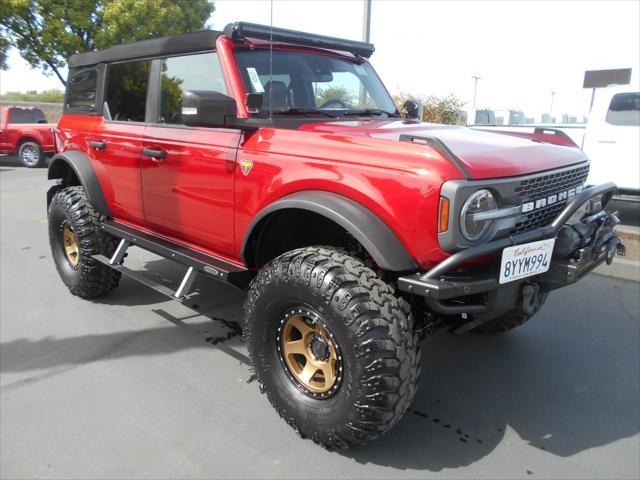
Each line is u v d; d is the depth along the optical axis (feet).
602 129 26.09
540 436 8.36
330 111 10.38
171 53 10.66
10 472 7.41
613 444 8.16
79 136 13.25
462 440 8.24
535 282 8.01
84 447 7.95
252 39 9.95
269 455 7.81
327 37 11.16
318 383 7.79
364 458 7.78
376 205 7.03
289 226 8.91
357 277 7.02
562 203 8.35
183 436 8.23
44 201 29.30
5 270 16.52
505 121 46.50
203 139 9.49
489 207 6.85
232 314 13.01
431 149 6.77
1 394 9.37
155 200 10.95
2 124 47.65
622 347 11.40
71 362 10.59
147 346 11.30
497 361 10.80
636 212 27.43
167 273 15.99
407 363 6.88
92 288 13.23
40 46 51.21
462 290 6.64
